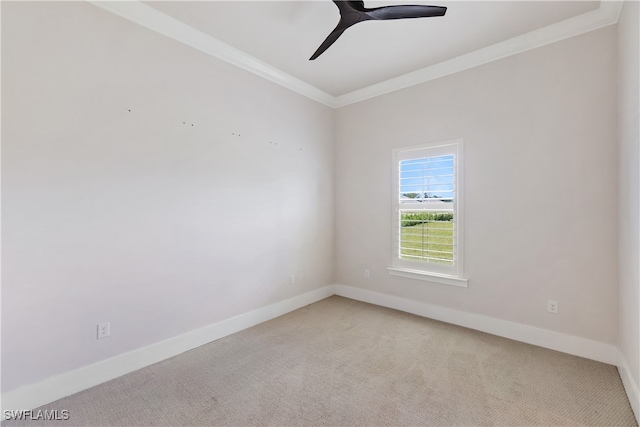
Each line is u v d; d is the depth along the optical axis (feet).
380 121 12.22
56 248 6.35
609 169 7.62
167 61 8.09
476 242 9.85
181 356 8.20
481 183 9.71
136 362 7.54
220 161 9.36
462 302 10.19
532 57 8.71
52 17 6.25
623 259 6.93
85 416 5.84
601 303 7.77
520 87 8.93
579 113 8.02
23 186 5.95
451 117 10.32
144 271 7.69
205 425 5.59
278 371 7.41
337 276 13.76
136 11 7.37
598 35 7.73
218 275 9.34
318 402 6.23
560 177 8.32
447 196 10.49
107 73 7.02
